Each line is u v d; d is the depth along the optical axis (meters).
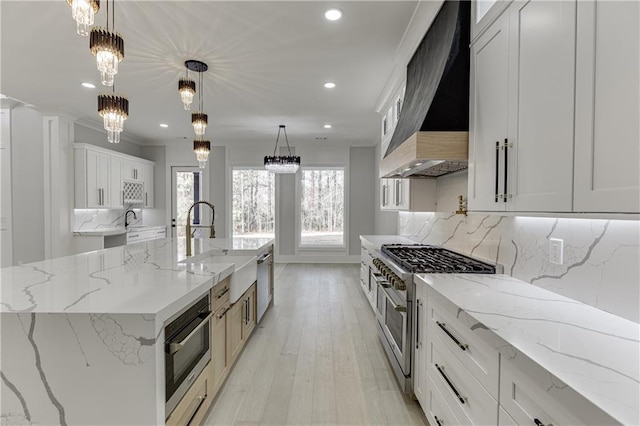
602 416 0.71
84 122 5.54
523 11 1.43
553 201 1.25
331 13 2.44
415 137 2.01
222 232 7.51
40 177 5.05
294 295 4.81
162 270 2.06
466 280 1.93
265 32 2.70
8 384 1.26
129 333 1.26
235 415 2.07
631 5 0.93
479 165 1.83
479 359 1.29
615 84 0.98
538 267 1.77
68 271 2.00
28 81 3.80
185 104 3.34
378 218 7.04
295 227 7.51
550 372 0.88
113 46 2.09
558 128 1.22
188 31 2.67
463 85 2.03
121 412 1.27
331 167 7.54
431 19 2.40
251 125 5.81
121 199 6.17
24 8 2.36
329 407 2.16
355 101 4.43
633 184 0.93
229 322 2.41
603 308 1.36
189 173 7.54
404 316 2.17
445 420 1.63
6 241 5.09
